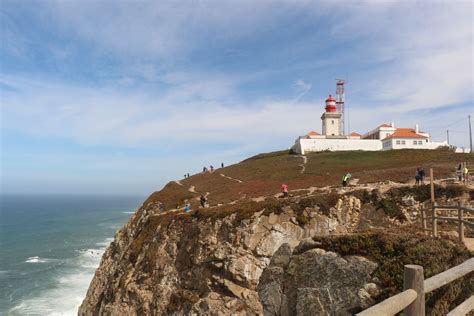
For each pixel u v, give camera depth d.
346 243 11.63
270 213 29.61
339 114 94.50
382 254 10.80
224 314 24.80
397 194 29.02
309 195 34.09
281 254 13.39
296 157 76.06
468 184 29.02
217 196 46.12
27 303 44.69
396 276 9.96
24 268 62.12
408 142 77.69
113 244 48.16
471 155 57.06
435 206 13.80
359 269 10.77
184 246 31.64
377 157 66.25
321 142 83.31
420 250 10.02
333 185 40.12
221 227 30.33
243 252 27.80
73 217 159.75
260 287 13.44
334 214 29.06
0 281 53.97
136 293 31.23
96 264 64.88
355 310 10.15
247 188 47.88
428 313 8.45
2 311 42.12
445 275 5.71
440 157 58.72
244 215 29.88
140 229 41.47
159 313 28.72
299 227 28.89
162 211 44.81
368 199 29.64
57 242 89.12
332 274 11.26
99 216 163.62
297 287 12.04
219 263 27.78
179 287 29.23
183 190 54.38
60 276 56.69
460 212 12.32
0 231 113.44
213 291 26.55
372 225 28.33
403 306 4.81
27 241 91.75
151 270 32.28
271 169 64.25
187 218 34.00
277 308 12.45
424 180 34.94
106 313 32.44
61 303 44.81
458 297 8.59
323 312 10.88
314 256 11.98
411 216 27.58
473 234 16.00
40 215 173.38
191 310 26.16
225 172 71.06
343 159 66.25
